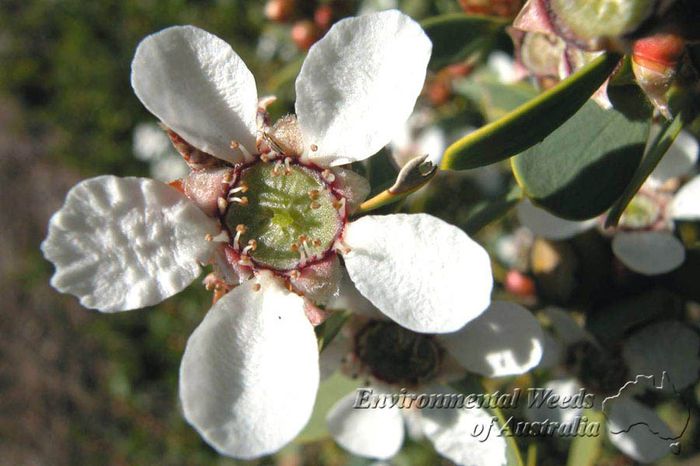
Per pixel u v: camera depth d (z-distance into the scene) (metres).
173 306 0.15
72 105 0.16
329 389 0.05
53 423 0.18
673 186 0.05
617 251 0.05
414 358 0.05
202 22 0.13
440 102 0.07
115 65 0.16
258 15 0.12
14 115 0.19
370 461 0.07
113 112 0.16
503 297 0.06
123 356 0.16
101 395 0.17
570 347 0.06
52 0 0.17
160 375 0.16
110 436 0.17
